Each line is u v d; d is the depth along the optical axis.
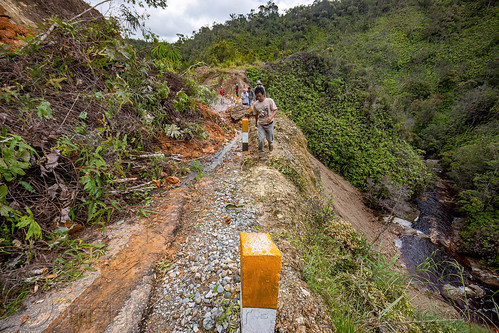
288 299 1.91
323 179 19.38
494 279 14.62
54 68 3.52
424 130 45.75
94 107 3.62
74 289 1.95
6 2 4.46
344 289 2.61
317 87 35.28
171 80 6.27
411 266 15.41
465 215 22.55
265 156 5.33
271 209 3.41
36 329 1.61
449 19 74.12
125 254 2.41
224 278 2.10
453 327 2.17
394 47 72.31
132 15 4.65
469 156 29.06
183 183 4.14
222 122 8.06
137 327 1.71
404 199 24.25
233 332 1.61
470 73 53.53
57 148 2.64
